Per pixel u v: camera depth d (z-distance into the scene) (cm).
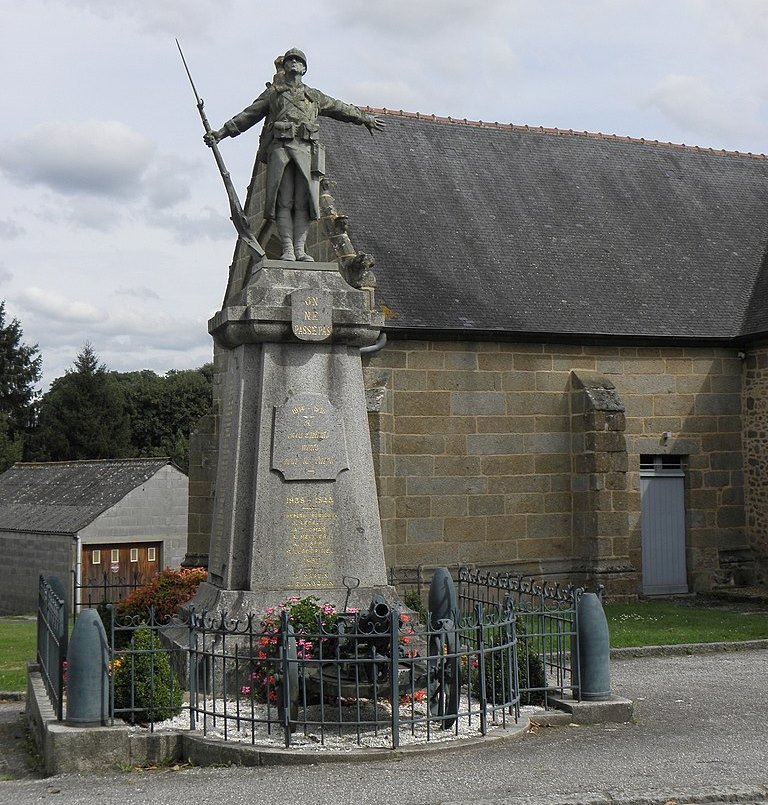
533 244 2183
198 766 818
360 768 776
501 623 890
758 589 2128
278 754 797
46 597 1072
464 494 1978
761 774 753
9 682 1248
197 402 6088
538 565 2023
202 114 1070
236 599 986
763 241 2402
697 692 1102
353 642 900
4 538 3819
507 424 2017
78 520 3544
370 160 2191
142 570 3612
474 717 910
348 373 1041
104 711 852
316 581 1004
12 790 760
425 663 915
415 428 1952
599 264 2198
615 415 2016
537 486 2033
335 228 1911
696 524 2169
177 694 898
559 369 2066
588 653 957
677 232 2344
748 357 2195
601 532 1998
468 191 2231
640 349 2133
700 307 2194
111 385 5553
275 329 1012
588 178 2384
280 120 1080
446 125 2348
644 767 772
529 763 785
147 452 5966
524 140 2402
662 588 2148
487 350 2009
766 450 2158
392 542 1906
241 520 1012
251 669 872
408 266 2023
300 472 1009
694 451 2169
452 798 694
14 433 5500
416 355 1961
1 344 5719
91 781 782
